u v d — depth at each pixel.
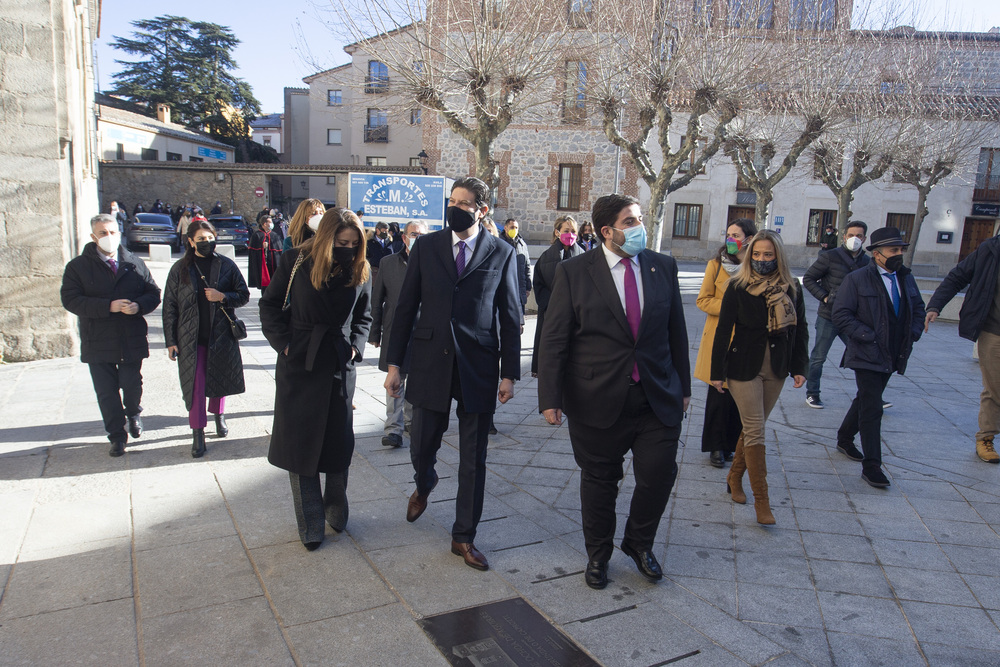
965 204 28.77
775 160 27.36
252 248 11.73
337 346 3.33
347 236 3.26
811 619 2.90
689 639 2.70
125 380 4.86
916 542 3.64
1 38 7.29
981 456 4.98
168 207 29.69
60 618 2.71
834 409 6.42
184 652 2.51
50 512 3.74
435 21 9.91
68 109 7.99
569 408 3.08
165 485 4.18
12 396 6.24
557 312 3.06
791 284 3.79
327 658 2.50
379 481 4.35
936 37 15.88
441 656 2.53
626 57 12.18
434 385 3.24
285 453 3.27
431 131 26.23
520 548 3.48
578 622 2.80
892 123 16.59
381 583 3.05
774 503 4.15
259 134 63.59
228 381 4.71
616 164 24.33
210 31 47.56
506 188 26.02
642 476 3.01
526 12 9.51
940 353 9.46
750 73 12.43
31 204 7.62
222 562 3.21
